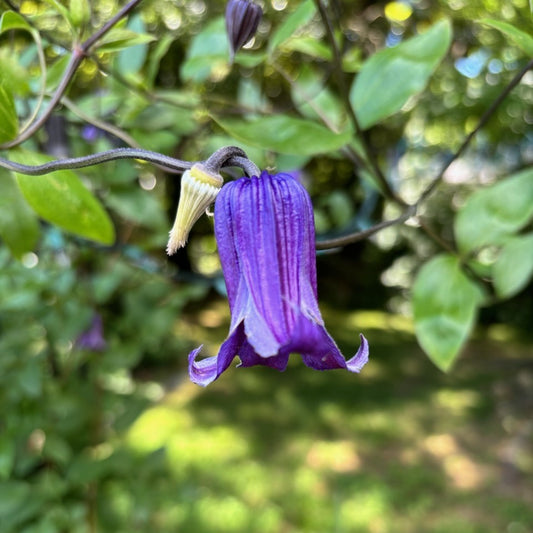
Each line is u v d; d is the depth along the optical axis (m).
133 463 0.37
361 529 0.66
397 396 1.05
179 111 0.26
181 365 1.11
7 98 0.16
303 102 0.26
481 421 0.95
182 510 0.64
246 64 0.24
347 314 1.72
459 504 0.72
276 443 0.85
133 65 0.25
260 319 0.12
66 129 0.26
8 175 0.21
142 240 0.37
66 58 0.20
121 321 0.36
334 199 0.37
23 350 0.33
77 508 0.35
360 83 0.19
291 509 0.69
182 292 0.37
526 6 0.30
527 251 0.21
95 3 0.26
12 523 0.32
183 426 0.89
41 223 0.30
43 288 0.32
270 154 0.25
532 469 0.79
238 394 1.02
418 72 0.19
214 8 0.42
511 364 1.27
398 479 0.77
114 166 0.28
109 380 0.39
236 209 0.12
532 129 0.72
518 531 0.66
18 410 0.34
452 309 0.20
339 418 0.94
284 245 0.12
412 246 1.46
